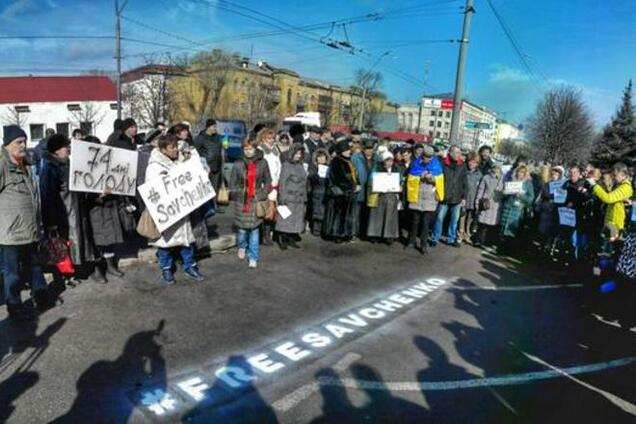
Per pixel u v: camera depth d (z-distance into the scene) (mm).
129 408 3418
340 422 3451
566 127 39625
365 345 4672
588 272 7617
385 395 3838
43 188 4680
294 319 5125
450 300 6176
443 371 4301
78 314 4742
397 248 8539
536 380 4289
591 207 7617
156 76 48094
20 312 4508
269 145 7383
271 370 4078
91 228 5184
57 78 45906
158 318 4824
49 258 4688
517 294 6648
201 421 3354
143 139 7855
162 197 5344
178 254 6609
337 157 7902
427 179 8086
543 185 9062
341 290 6145
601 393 4145
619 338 5336
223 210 10406
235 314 5102
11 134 4266
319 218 8625
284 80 70125
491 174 9031
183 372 3924
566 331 5449
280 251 7598
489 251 9000
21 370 3754
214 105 57094
